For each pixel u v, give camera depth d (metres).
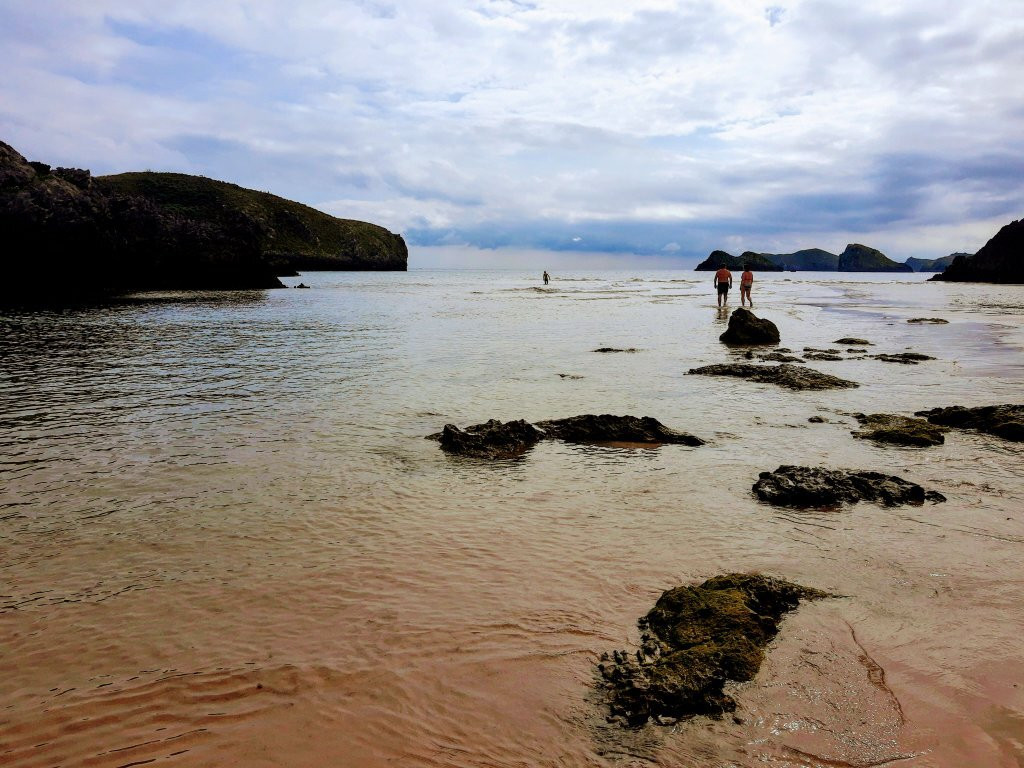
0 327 30.14
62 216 53.09
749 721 4.48
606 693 4.84
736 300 55.50
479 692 4.89
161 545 7.50
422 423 13.17
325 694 4.88
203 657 5.35
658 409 14.43
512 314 40.47
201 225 69.00
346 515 8.41
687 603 5.77
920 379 18.14
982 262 97.25
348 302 51.53
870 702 4.64
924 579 6.55
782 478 9.12
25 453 11.06
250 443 11.72
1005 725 4.37
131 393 16.05
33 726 4.52
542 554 7.23
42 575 6.77
